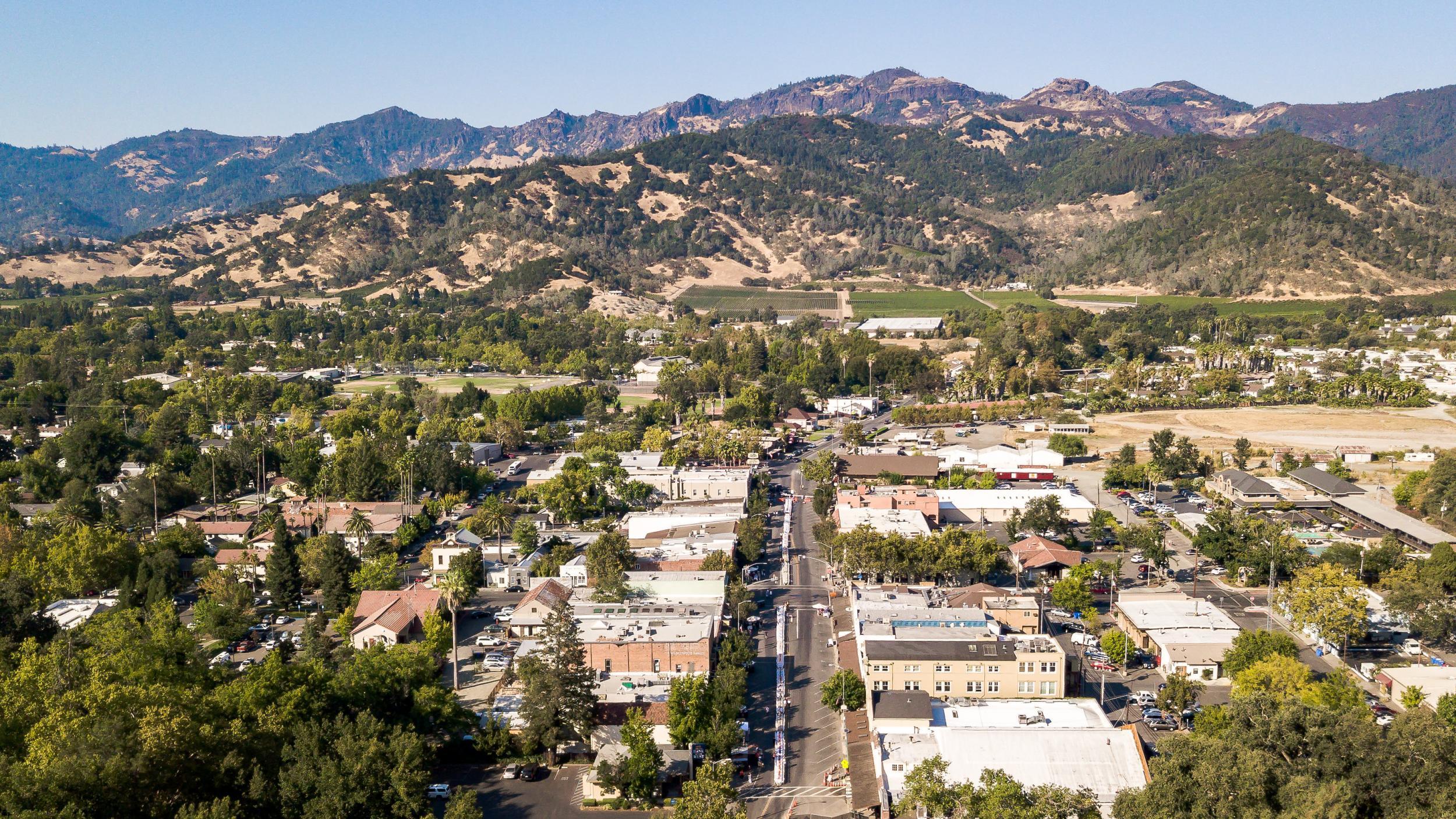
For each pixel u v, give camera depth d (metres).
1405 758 150.88
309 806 157.00
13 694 180.75
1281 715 161.75
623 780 174.00
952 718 188.12
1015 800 155.50
